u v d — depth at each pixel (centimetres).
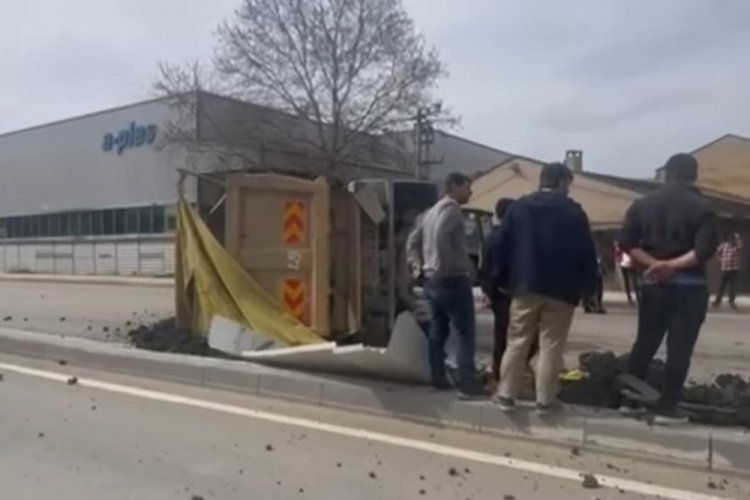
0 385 828
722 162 4544
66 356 964
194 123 3881
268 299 883
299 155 3966
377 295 909
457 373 692
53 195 4684
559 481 518
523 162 3522
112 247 4312
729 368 939
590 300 636
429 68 4409
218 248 920
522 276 600
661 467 543
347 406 707
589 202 3128
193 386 813
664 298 585
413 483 518
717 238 575
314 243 891
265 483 520
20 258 4903
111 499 493
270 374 766
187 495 500
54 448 600
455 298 664
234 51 3922
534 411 611
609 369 671
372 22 3978
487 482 518
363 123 3997
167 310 1545
